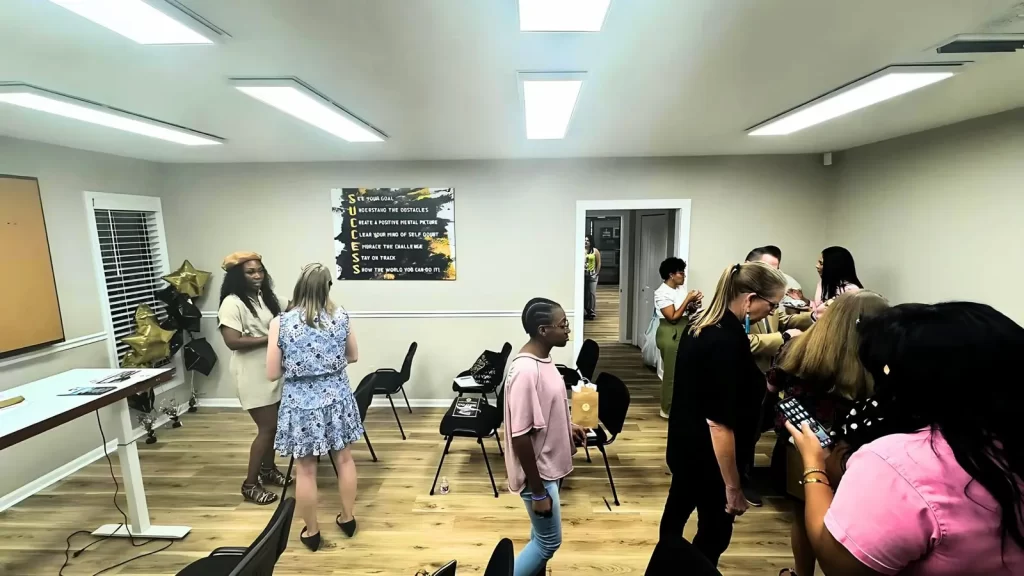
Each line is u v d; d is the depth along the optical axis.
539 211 4.05
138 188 3.79
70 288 3.17
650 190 4.00
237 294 2.61
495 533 2.42
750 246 4.05
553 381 1.65
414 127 2.68
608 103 2.21
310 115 2.35
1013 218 2.44
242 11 1.24
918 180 3.03
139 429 3.71
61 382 2.27
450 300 4.18
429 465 3.15
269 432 2.68
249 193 4.07
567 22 1.32
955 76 1.84
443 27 1.35
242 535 2.42
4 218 2.75
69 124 2.49
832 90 2.03
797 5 1.24
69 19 1.26
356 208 4.07
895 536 0.71
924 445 0.73
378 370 3.99
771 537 2.33
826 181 3.95
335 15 1.27
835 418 1.36
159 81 1.82
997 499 0.65
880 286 3.40
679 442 1.66
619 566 2.16
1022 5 1.24
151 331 3.54
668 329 3.64
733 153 3.86
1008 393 0.66
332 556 2.25
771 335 2.47
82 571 2.17
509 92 2.01
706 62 1.67
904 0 1.22
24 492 2.80
